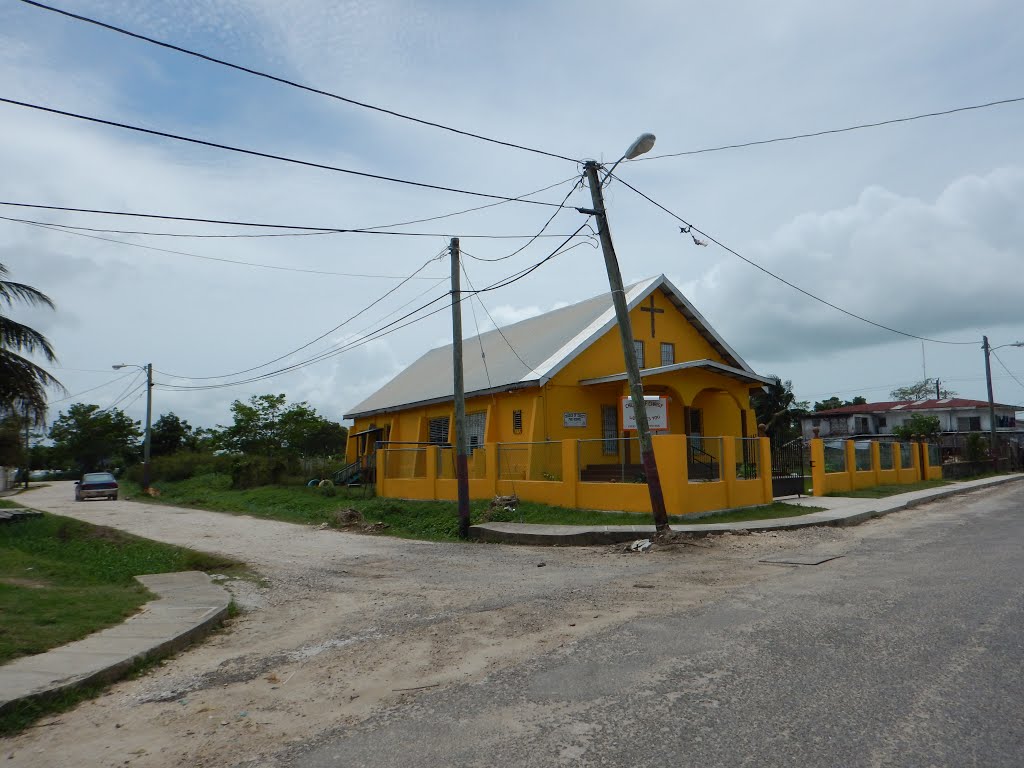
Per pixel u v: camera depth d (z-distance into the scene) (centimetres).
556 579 1089
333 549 1561
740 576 1027
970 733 448
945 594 824
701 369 2416
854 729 460
